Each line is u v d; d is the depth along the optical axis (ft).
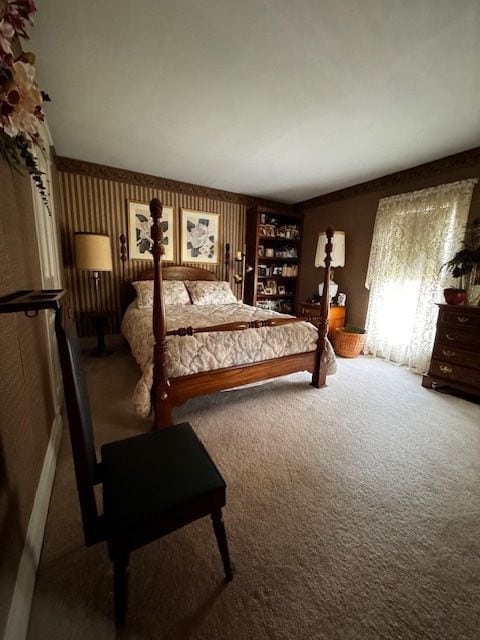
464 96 6.23
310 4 4.17
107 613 2.98
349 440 6.15
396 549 3.74
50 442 5.02
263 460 5.43
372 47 4.91
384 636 2.83
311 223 15.17
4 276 3.13
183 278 13.01
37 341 4.60
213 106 6.81
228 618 2.95
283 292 16.24
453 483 4.95
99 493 4.54
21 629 2.67
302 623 2.93
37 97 2.60
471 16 4.26
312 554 3.65
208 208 13.61
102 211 11.35
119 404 7.36
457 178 9.23
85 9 4.27
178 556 3.59
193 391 6.50
